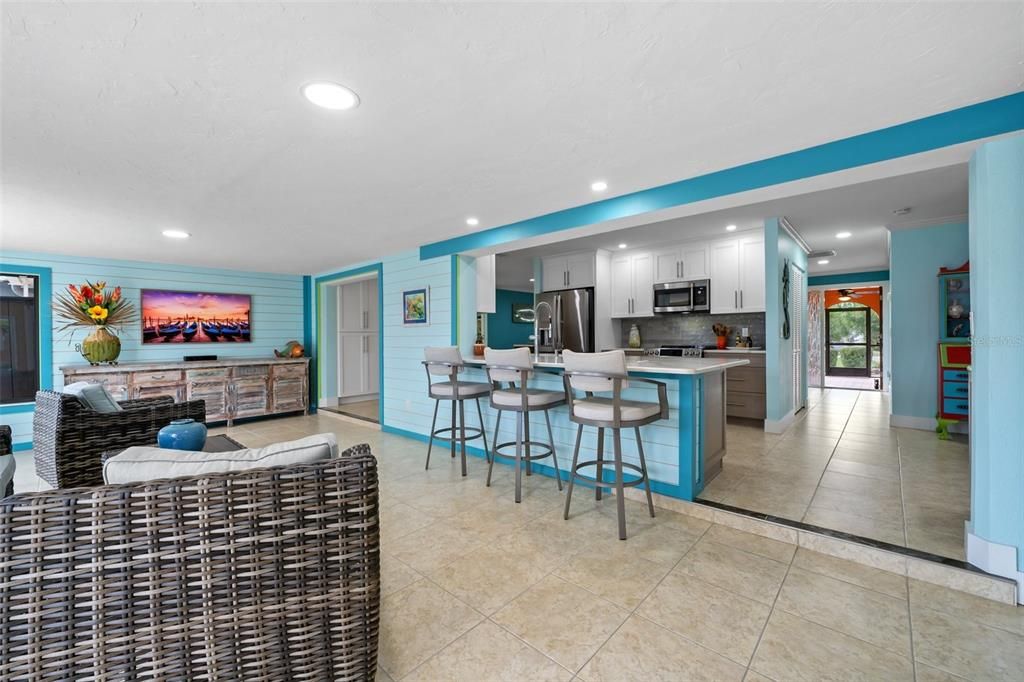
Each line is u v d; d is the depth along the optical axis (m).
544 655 1.64
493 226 3.97
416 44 1.47
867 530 2.44
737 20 1.37
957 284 4.61
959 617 1.83
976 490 2.05
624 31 1.42
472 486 3.45
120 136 2.09
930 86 1.75
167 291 5.71
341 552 1.27
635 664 1.59
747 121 2.04
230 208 3.26
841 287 8.08
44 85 1.67
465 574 2.18
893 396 5.10
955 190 3.71
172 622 1.09
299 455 1.35
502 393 3.34
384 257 5.43
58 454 2.73
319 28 1.38
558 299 6.42
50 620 1.00
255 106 1.85
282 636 1.21
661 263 6.01
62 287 4.98
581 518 2.84
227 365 5.76
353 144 2.23
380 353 5.57
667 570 2.21
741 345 5.71
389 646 1.69
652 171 2.65
